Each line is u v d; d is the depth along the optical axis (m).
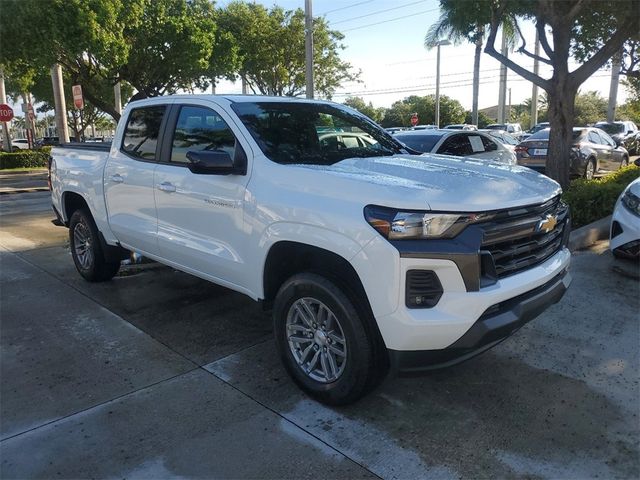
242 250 3.76
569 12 9.06
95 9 17.58
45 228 9.20
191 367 3.95
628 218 5.82
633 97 28.06
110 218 5.19
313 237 3.20
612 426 3.19
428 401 3.47
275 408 3.40
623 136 24.86
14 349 4.24
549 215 3.42
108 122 63.56
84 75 22.06
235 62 25.05
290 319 3.55
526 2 9.76
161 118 4.63
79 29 17.27
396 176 3.35
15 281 5.98
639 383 3.68
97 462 2.89
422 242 2.88
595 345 4.25
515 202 3.14
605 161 15.62
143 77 23.20
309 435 3.12
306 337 3.52
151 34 21.25
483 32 11.57
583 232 7.14
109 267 5.77
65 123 22.91
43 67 19.77
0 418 3.30
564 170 9.73
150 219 4.65
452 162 4.07
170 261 4.57
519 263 3.24
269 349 4.23
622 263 6.27
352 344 3.16
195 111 4.31
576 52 11.80
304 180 3.38
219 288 5.68
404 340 2.91
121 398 3.52
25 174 21.97
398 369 3.01
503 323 3.00
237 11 26.59
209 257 4.04
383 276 2.90
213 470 2.82
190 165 3.86
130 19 19.66
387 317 2.93
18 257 7.07
